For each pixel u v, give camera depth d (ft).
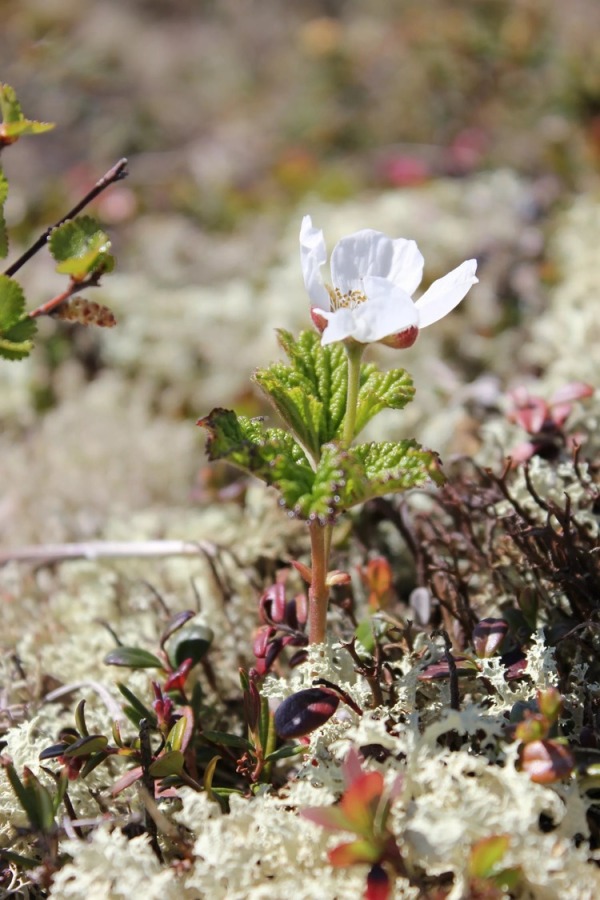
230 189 3.67
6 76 4.54
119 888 1.42
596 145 3.10
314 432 1.46
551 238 2.56
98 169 3.81
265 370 1.46
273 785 1.54
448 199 2.92
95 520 1.94
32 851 1.50
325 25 4.97
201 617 1.66
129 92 4.94
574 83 3.59
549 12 4.20
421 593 1.61
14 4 5.08
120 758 1.54
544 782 1.41
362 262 1.47
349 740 1.48
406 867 1.41
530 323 2.27
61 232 1.49
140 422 2.27
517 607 1.61
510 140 3.54
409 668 1.52
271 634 1.55
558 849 1.41
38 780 1.47
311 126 4.40
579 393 1.70
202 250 3.09
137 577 1.80
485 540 1.67
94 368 2.57
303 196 3.62
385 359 2.26
